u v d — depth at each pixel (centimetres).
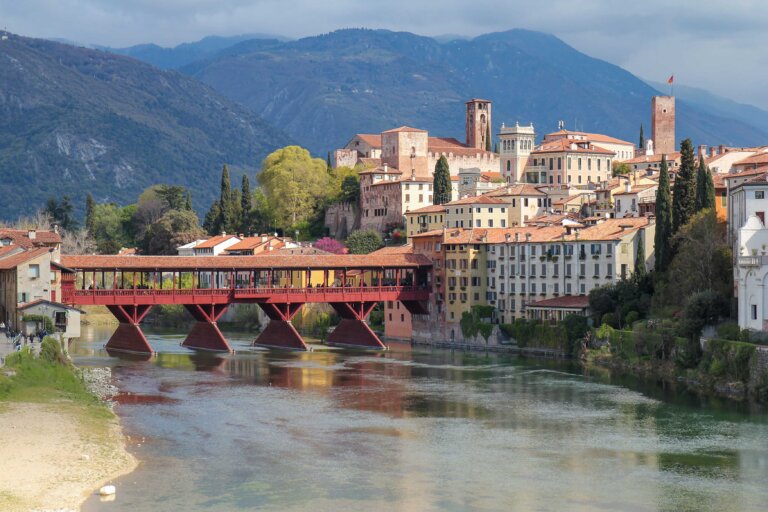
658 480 11494
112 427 13912
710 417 14950
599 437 13675
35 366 16212
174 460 12219
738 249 18012
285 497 10706
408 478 11512
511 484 11288
